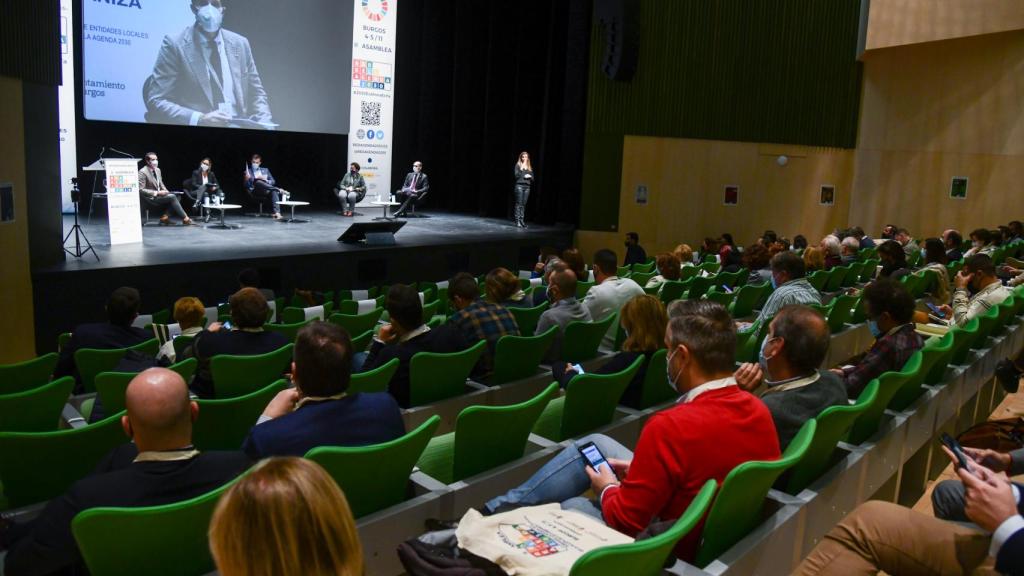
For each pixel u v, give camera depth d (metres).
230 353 3.65
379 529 2.09
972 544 1.85
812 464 2.39
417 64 16.16
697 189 13.93
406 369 3.35
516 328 4.08
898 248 6.56
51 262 7.88
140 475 1.80
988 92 12.76
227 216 12.93
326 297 8.24
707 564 1.92
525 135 15.21
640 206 14.02
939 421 3.57
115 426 2.39
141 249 9.08
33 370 3.89
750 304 5.91
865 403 2.41
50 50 7.59
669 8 13.59
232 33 12.09
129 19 10.99
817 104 13.61
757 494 1.96
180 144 13.52
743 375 2.61
